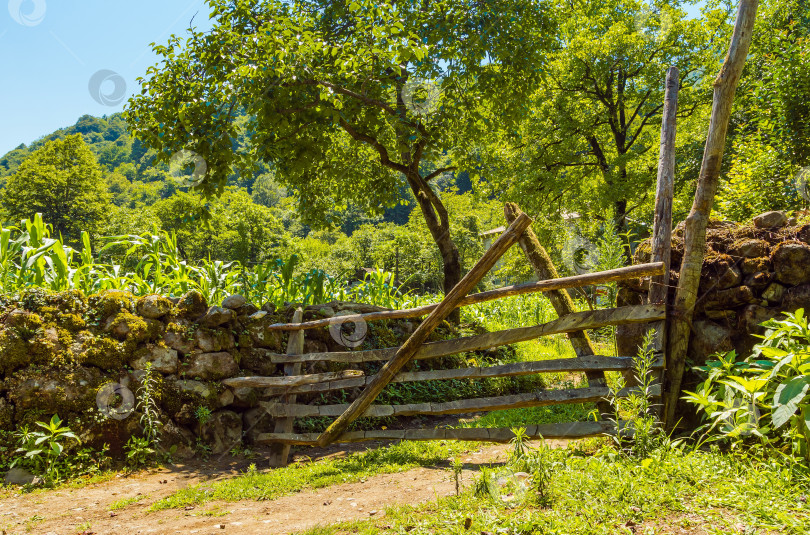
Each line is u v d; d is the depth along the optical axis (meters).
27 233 6.28
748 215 8.43
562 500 2.94
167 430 5.48
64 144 42.94
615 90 22.33
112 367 5.45
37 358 5.09
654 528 2.49
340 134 11.82
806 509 2.51
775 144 9.59
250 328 6.50
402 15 9.29
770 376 3.30
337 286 9.03
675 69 4.72
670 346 4.26
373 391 5.01
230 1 9.03
